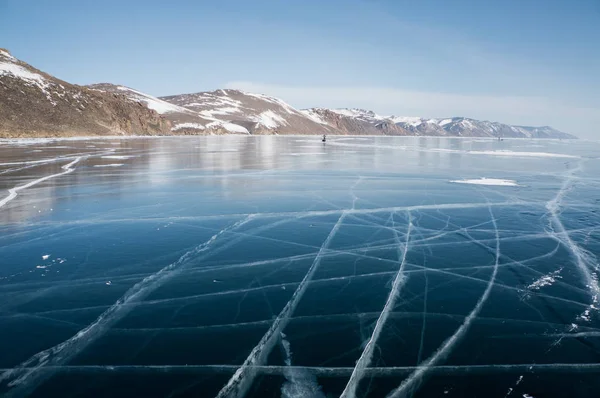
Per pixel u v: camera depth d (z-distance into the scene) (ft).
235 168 101.55
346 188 70.38
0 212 49.93
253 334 21.61
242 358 19.31
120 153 144.36
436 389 17.08
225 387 17.08
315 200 59.26
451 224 46.09
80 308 24.72
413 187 72.02
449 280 29.71
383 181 79.51
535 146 281.95
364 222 46.57
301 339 21.13
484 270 31.81
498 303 25.80
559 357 19.60
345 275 30.48
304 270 31.42
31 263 32.53
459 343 20.83
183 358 19.29
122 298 26.16
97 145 192.54
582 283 29.27
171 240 38.91
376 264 32.94
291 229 43.19
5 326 22.48
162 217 48.01
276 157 140.36
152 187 69.51
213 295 26.66
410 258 34.50
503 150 211.41
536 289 28.14
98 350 19.99
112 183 73.36
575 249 37.35
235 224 45.09
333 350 20.08
